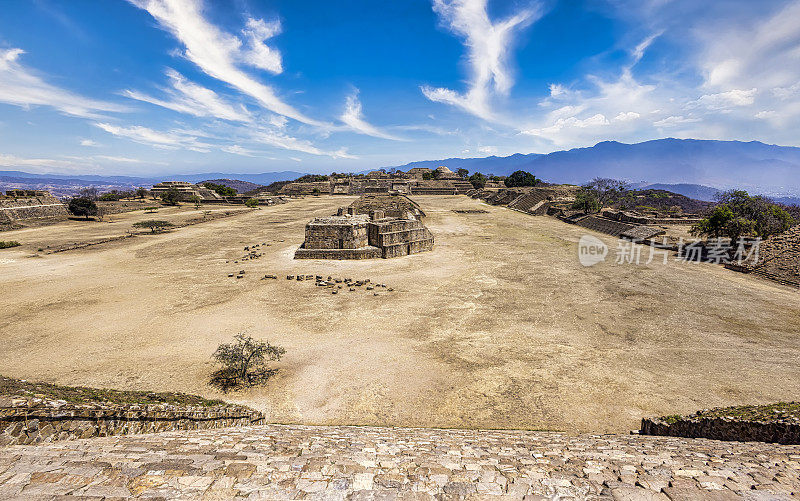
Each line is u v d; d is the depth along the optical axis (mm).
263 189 157000
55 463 5254
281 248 45281
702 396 15453
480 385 16406
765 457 7133
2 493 4270
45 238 48438
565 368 17859
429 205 95375
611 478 5828
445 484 5480
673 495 5090
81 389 9977
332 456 6539
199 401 12094
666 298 27766
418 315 24594
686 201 116438
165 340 20297
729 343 20375
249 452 6473
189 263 37406
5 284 29266
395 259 40781
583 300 27453
